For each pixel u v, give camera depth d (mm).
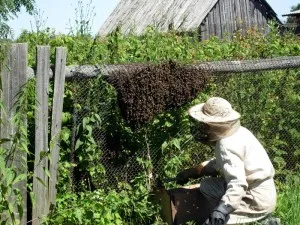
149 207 4766
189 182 5184
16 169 4230
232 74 5484
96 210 4602
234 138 4246
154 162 5164
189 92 4984
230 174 4148
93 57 5062
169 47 5750
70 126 4863
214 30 24922
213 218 4062
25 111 4262
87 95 4871
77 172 4922
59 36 5891
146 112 4828
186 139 5184
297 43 6562
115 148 5043
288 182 5609
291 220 4855
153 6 26859
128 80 4785
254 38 6637
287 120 5766
